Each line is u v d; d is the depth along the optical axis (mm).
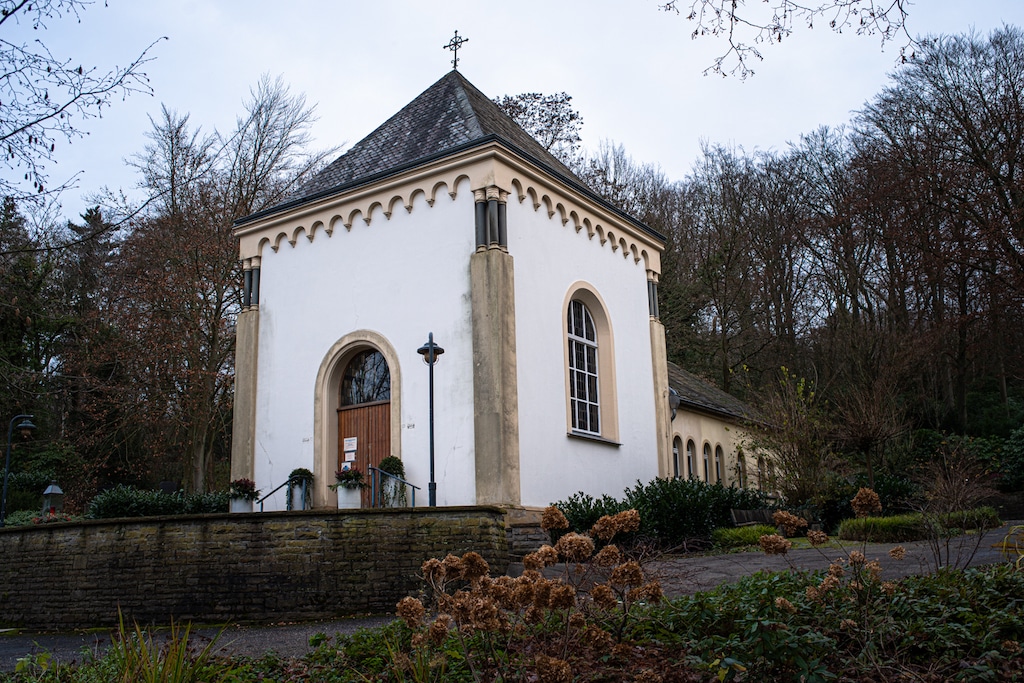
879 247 33750
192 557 12477
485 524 12078
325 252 18188
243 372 18625
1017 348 30234
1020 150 26125
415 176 16984
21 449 26188
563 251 18094
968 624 6570
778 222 37469
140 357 24469
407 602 5652
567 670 5090
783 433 20859
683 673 6121
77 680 7031
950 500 16547
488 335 15500
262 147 28562
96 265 19109
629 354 20016
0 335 22328
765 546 6125
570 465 17078
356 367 17781
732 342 39562
